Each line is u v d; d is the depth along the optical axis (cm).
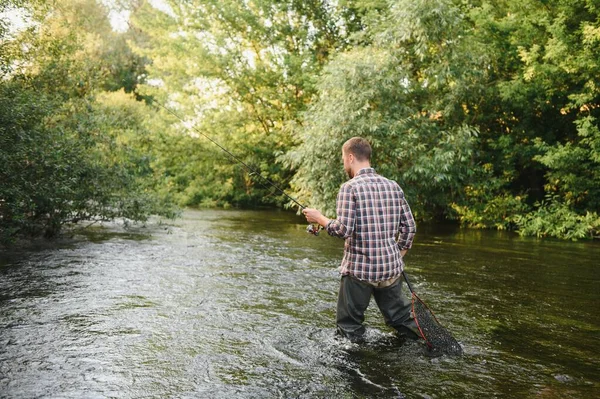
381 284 345
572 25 1176
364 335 351
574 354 325
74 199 790
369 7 1451
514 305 451
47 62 814
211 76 1839
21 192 621
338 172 1055
